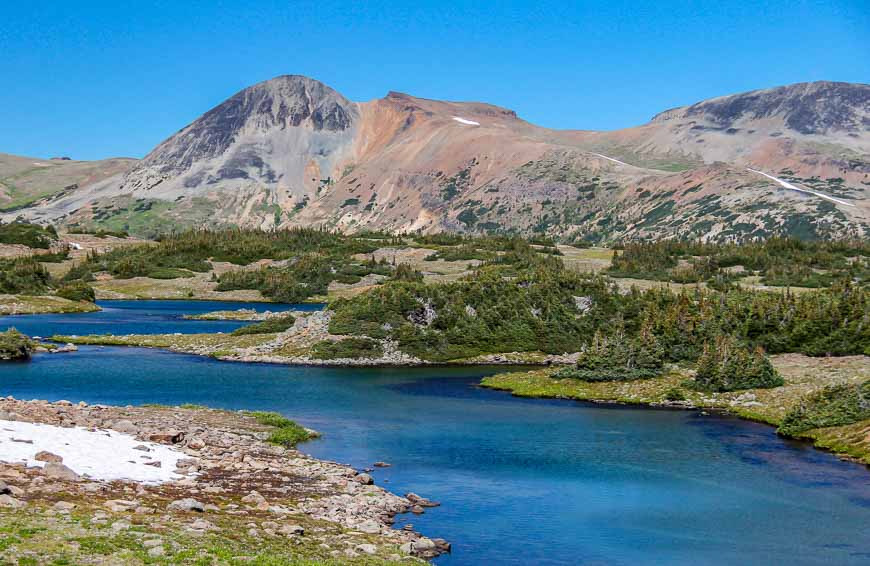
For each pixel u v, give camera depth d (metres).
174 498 28.30
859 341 69.62
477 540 30.77
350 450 45.31
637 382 65.50
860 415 48.72
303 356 84.00
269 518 27.84
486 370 78.81
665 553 30.12
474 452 45.22
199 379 71.62
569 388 65.44
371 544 26.83
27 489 25.59
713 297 86.19
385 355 84.06
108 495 26.95
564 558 29.30
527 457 44.22
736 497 37.19
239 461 37.38
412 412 57.38
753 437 49.47
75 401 58.94
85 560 19.64
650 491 37.97
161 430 40.09
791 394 58.00
